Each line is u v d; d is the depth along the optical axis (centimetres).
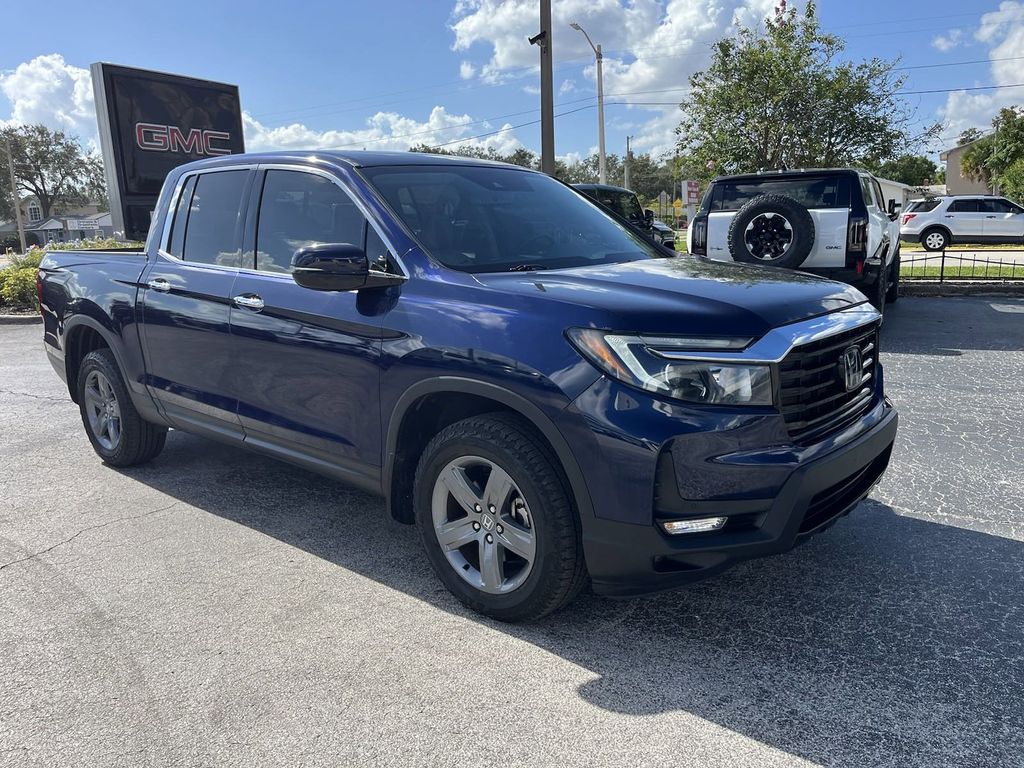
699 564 266
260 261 389
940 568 349
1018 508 413
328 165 371
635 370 262
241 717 254
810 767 228
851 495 312
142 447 491
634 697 262
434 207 358
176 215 444
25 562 371
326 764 232
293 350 359
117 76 1208
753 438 263
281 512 432
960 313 1094
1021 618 306
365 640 300
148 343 445
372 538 396
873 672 273
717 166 2011
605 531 269
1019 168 3466
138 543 392
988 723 245
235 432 409
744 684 268
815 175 906
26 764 234
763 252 885
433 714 254
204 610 324
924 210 2391
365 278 318
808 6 1898
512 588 301
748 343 266
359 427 339
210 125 1344
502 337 286
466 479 312
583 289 293
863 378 321
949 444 521
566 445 271
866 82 1873
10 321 1270
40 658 290
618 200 1666
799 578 343
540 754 235
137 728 250
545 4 1255
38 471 505
